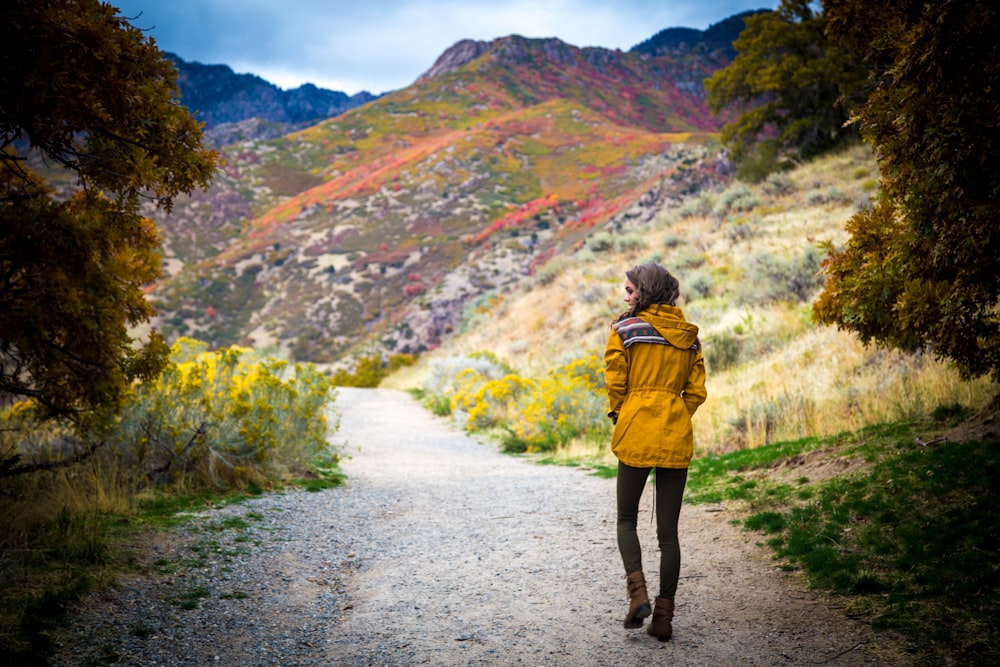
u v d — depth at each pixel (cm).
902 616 331
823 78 2852
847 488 546
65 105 404
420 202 14300
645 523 592
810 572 414
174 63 455
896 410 750
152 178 452
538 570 468
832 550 432
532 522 621
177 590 410
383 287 10569
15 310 422
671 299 362
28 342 431
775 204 2552
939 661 284
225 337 9738
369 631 365
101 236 450
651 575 441
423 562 498
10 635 315
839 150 2886
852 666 290
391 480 870
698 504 631
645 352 347
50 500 502
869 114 481
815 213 2228
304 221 14138
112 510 540
